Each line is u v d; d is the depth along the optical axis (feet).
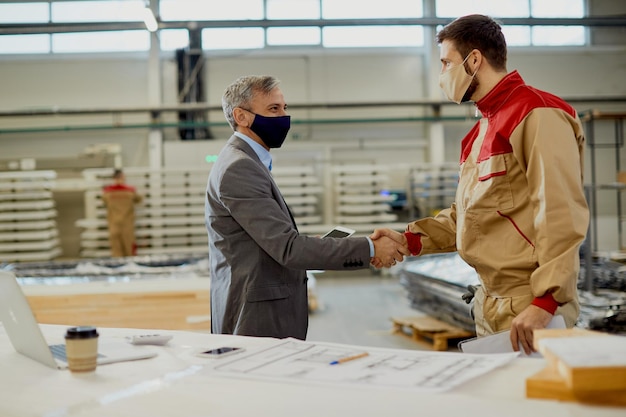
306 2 38.22
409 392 4.03
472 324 17.79
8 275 5.04
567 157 6.08
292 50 38.68
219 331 7.93
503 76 6.81
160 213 32.81
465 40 6.79
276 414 3.78
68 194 38.34
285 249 7.33
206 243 33.24
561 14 37.81
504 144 6.51
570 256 5.90
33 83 37.88
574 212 5.98
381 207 34.37
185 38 37.83
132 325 15.43
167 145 37.19
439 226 8.00
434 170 36.24
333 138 39.32
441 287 19.26
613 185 19.51
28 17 37.22
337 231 8.14
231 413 3.84
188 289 15.47
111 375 4.78
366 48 39.09
